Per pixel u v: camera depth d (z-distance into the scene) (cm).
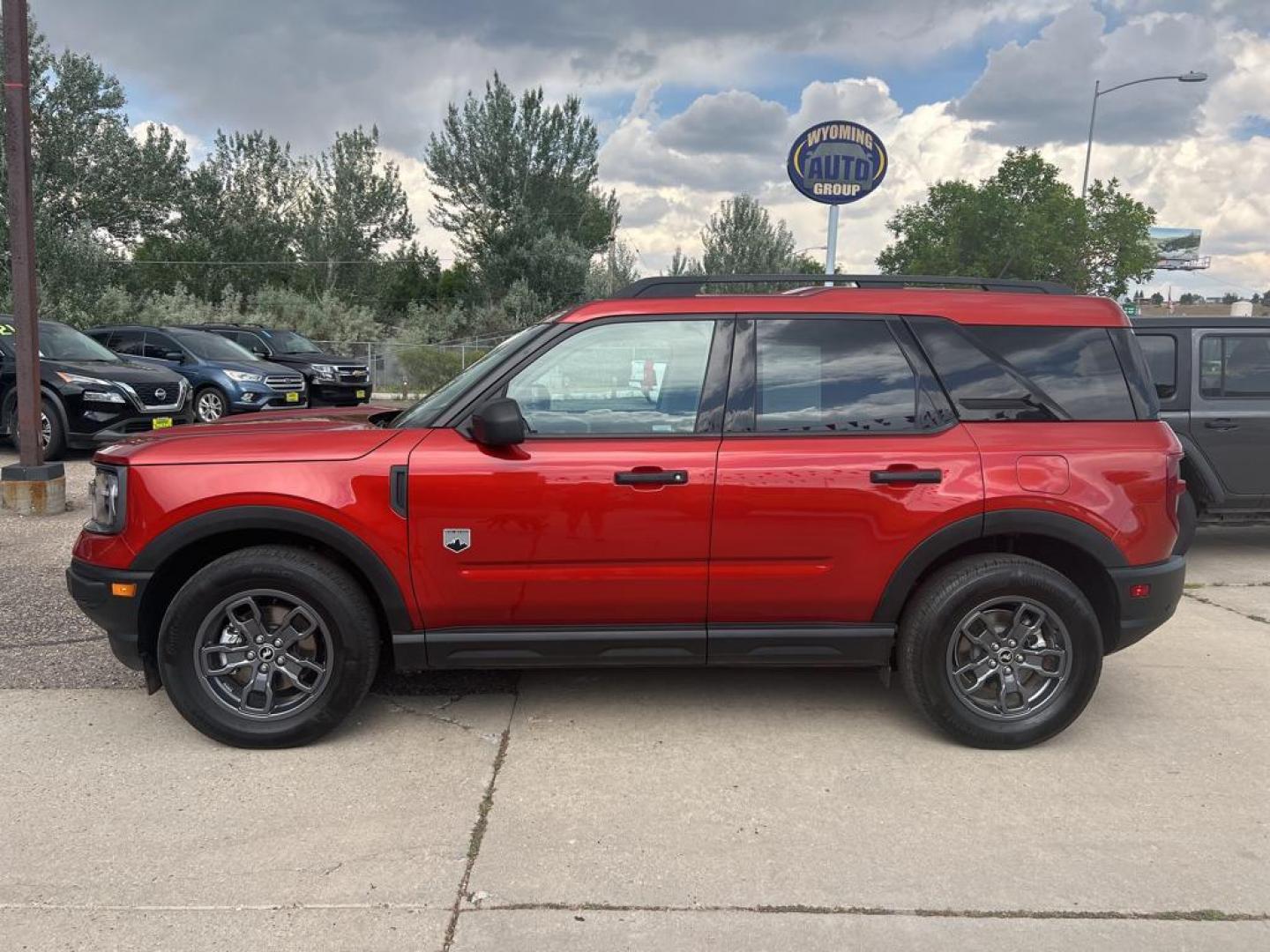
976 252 4719
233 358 1599
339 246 4562
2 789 356
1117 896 294
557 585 384
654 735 410
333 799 352
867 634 394
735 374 395
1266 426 729
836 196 984
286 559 379
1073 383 403
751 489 380
